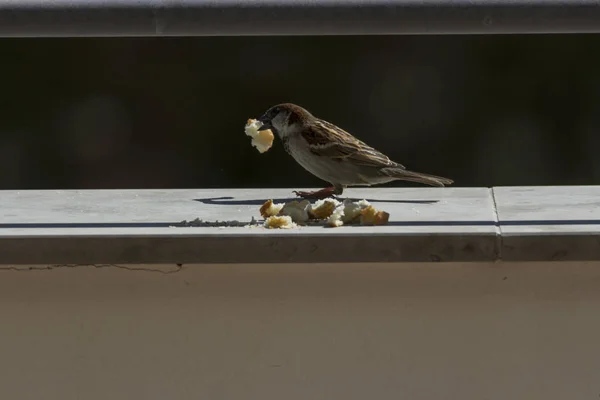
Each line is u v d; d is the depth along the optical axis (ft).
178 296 18.17
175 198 24.98
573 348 17.83
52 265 18.16
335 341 18.12
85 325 18.38
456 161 58.39
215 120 59.26
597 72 58.34
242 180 58.70
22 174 58.59
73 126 59.21
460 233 17.37
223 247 17.60
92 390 18.54
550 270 17.66
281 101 59.57
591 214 20.44
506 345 17.93
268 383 18.30
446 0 18.42
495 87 59.00
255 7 18.52
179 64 59.88
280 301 18.08
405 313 17.99
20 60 59.21
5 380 18.58
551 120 58.18
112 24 18.76
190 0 18.66
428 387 18.15
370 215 19.48
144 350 18.35
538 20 18.39
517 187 25.94
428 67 59.06
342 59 59.62
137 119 59.47
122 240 17.71
